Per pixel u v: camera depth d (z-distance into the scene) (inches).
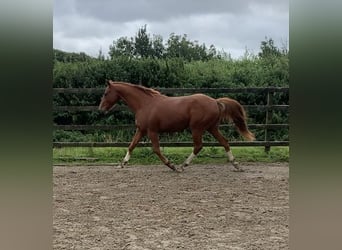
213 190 217.8
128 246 127.0
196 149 274.7
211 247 126.0
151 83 365.4
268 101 315.6
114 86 280.7
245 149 334.0
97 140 343.6
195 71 369.4
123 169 281.1
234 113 275.1
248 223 155.1
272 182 239.0
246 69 371.2
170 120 271.1
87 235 137.2
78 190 217.5
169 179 248.4
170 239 134.8
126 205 185.3
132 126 313.0
